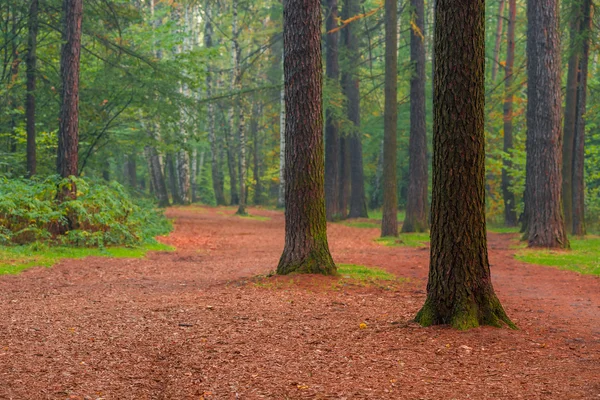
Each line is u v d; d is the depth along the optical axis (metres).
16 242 14.25
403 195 46.75
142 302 8.31
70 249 14.23
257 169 54.84
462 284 6.80
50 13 20.09
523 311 8.22
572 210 22.52
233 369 5.20
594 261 13.91
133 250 15.48
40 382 4.77
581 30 20.64
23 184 15.38
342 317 7.37
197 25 49.94
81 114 21.94
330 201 31.62
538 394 4.52
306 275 10.24
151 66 22.88
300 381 4.88
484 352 5.77
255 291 9.15
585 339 6.45
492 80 35.91
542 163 17.41
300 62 10.27
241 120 35.72
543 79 17.44
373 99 39.28
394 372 5.12
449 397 4.48
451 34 6.62
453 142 6.73
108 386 4.75
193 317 7.27
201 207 39.91
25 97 20.94
